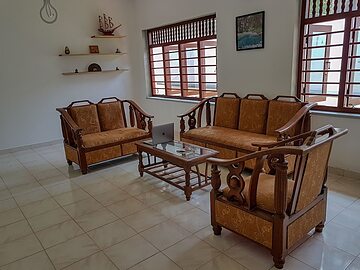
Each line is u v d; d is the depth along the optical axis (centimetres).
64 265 217
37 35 527
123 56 636
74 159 414
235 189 215
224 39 451
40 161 467
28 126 541
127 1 621
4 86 509
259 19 397
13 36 505
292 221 198
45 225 274
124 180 371
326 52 360
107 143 411
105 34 594
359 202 285
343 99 347
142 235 249
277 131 307
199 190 328
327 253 214
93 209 299
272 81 402
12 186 370
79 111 441
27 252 235
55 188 357
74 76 580
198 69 528
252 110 403
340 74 345
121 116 482
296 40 373
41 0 522
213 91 510
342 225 248
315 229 239
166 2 543
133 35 643
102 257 223
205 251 223
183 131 440
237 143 358
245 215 212
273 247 199
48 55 544
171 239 241
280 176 184
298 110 353
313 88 381
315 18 356
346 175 346
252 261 209
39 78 541
